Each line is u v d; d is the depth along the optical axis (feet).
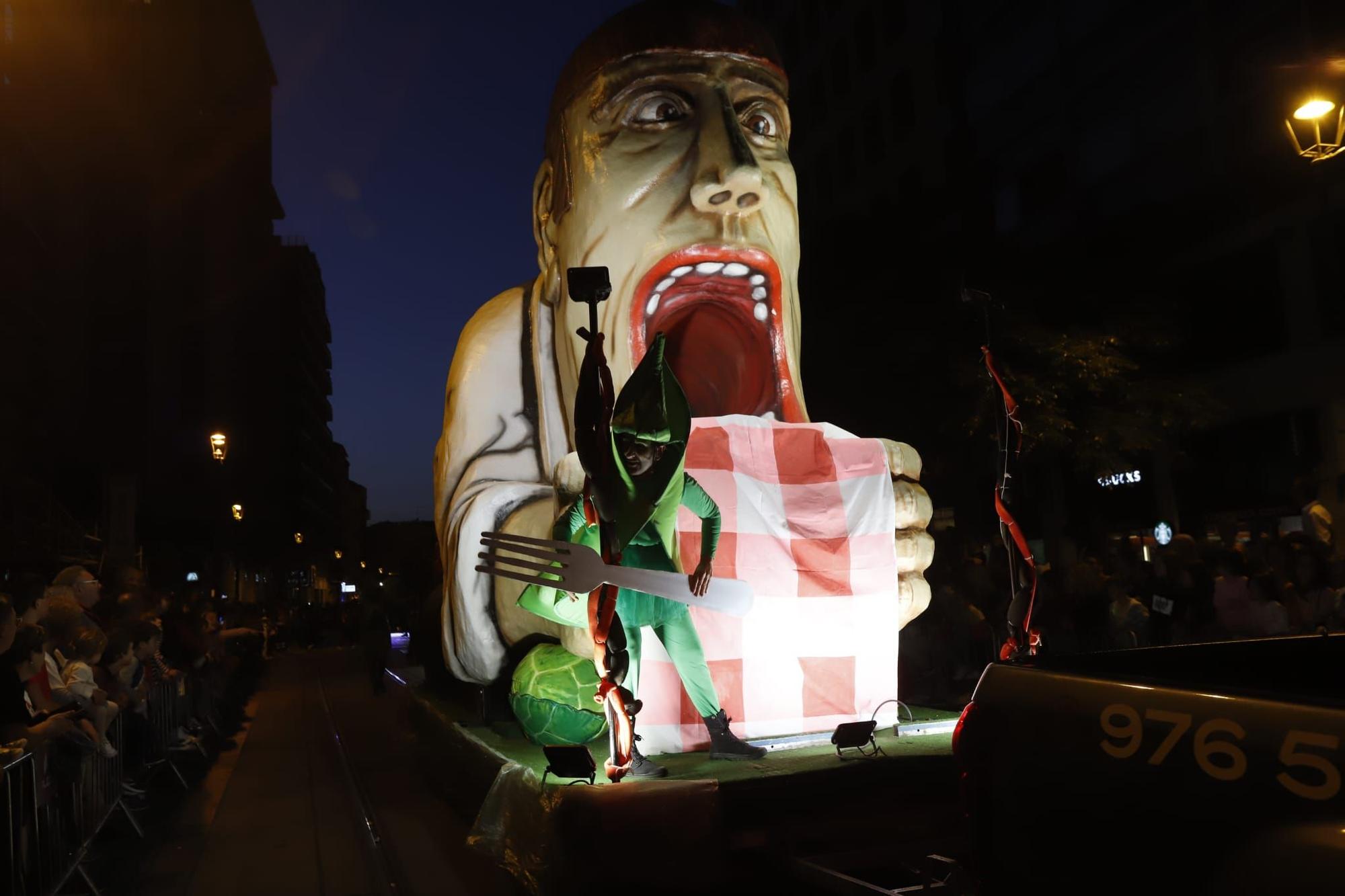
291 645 129.18
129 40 126.11
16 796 15.19
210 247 161.07
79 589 25.43
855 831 14.34
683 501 14.38
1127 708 6.89
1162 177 69.82
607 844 13.01
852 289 63.41
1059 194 80.28
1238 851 5.97
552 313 22.90
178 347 144.15
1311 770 5.73
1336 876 5.39
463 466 22.50
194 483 141.49
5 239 81.56
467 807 20.95
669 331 20.90
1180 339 56.24
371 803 26.09
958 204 87.81
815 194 119.65
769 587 17.11
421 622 33.14
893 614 17.99
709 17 20.71
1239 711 6.23
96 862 21.65
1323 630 25.98
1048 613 37.22
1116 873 6.73
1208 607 31.07
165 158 138.92
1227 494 63.46
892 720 17.70
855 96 110.32
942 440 56.03
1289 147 59.77
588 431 13.39
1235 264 63.82
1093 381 50.29
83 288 110.22
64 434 99.04
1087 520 70.33
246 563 175.94
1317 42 57.93
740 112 20.54
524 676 18.47
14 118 84.94
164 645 37.65
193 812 26.76
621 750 13.93
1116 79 74.18
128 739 27.89
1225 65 64.54
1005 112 86.79
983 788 7.88
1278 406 60.80
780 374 20.54
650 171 19.79
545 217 22.97
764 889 13.83
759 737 16.61
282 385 213.66
